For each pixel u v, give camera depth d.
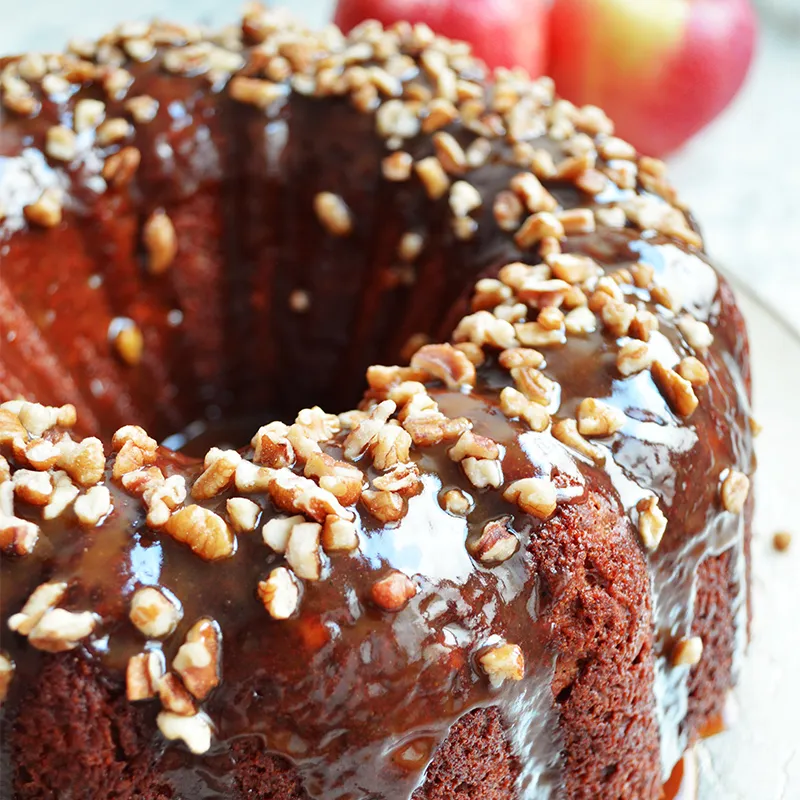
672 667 0.43
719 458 0.43
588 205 0.46
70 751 0.39
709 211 0.64
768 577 0.48
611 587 0.41
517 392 0.42
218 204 0.50
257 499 0.39
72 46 0.50
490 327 0.43
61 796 0.39
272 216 0.50
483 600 0.39
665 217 0.46
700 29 0.60
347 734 0.39
